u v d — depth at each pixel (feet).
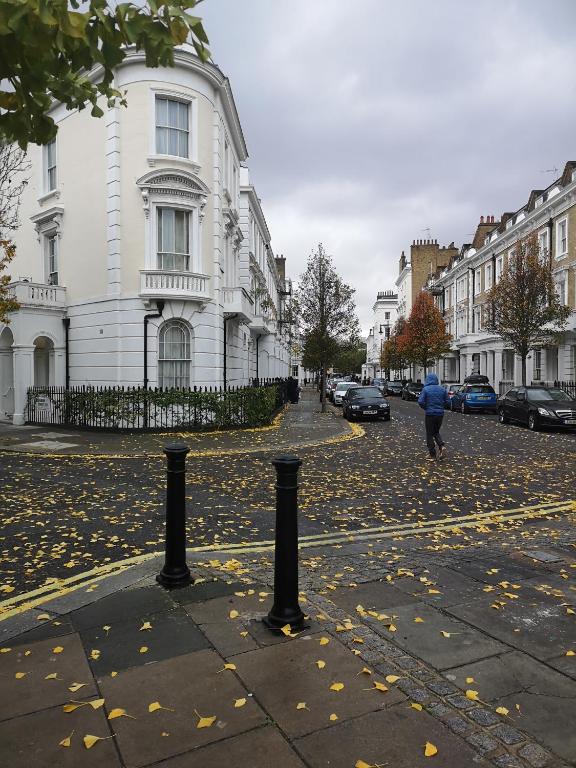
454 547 17.79
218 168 60.80
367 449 43.50
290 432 54.65
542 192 105.19
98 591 13.67
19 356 60.03
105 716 8.70
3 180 48.65
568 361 84.94
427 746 7.82
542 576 14.87
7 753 7.86
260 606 12.71
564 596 13.35
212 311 59.52
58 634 11.50
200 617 12.16
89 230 59.47
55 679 9.77
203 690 9.36
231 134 71.26
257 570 15.28
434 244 222.48
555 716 8.56
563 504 24.58
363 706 8.84
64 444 45.16
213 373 59.77
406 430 59.41
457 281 153.89
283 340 160.97
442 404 38.06
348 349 95.14
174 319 57.41
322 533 19.99
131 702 9.04
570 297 86.43
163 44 9.29
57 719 8.64
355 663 10.16
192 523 21.29
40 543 18.79
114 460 38.14
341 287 90.99
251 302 84.84
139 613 12.41
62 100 10.82
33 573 15.94
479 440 49.60
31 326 60.39
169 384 57.72
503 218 124.36
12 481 30.12
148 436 50.57
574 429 59.57
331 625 11.73
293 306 92.53
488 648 10.72
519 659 10.29
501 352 114.01
